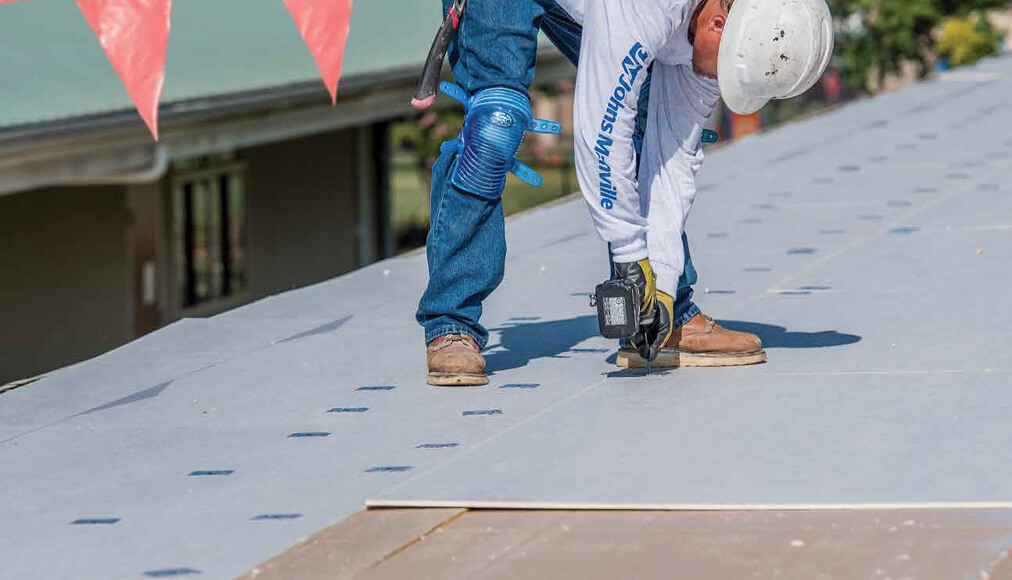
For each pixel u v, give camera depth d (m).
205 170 21.98
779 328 7.08
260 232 23.78
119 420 6.21
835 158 13.20
